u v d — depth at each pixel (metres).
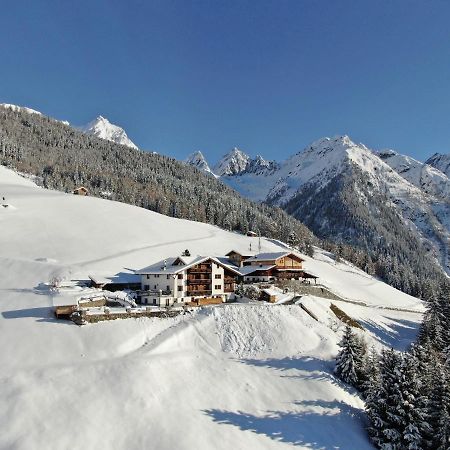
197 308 74.94
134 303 74.69
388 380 55.41
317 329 76.88
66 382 50.50
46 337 59.44
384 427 53.50
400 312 132.00
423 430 52.09
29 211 134.12
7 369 51.88
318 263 173.50
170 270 83.38
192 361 60.34
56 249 106.81
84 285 82.62
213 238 153.25
